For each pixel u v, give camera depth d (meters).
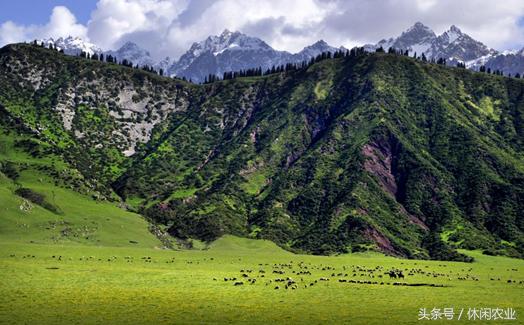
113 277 136.50
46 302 106.62
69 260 173.12
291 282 134.12
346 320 96.75
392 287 134.62
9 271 135.62
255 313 101.00
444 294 125.25
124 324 93.12
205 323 93.88
